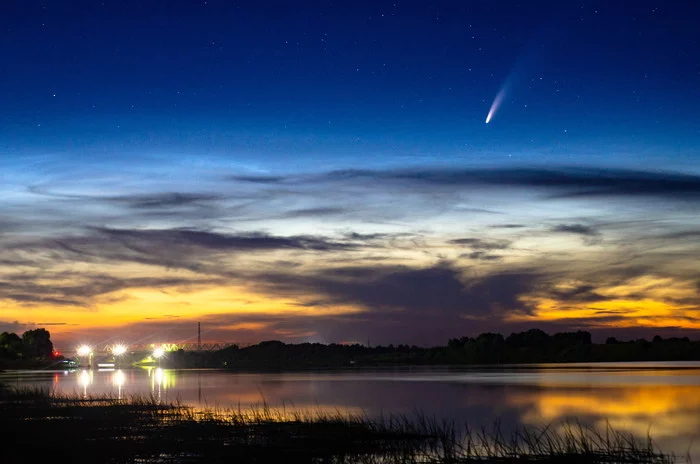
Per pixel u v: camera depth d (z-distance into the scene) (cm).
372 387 10275
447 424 5469
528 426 5459
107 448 4028
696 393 8700
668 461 3788
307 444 4141
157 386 10450
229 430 4697
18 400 7144
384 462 3672
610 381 11475
